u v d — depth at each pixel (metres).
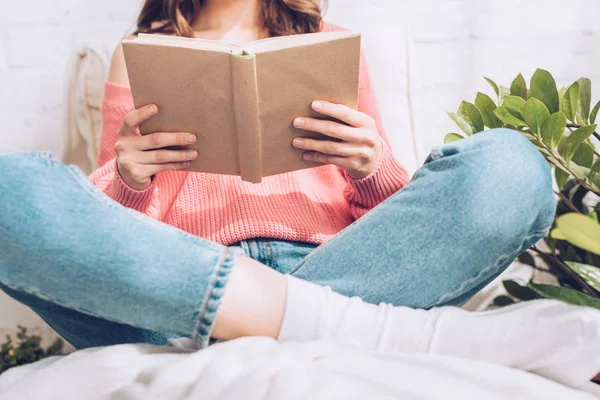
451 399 0.59
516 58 1.48
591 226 0.56
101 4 1.41
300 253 0.89
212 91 0.81
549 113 0.95
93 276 0.63
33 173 0.65
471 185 0.70
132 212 0.68
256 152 0.85
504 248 0.72
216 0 1.19
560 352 0.66
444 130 1.51
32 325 1.34
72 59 1.30
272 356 0.62
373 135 0.90
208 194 0.97
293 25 1.25
